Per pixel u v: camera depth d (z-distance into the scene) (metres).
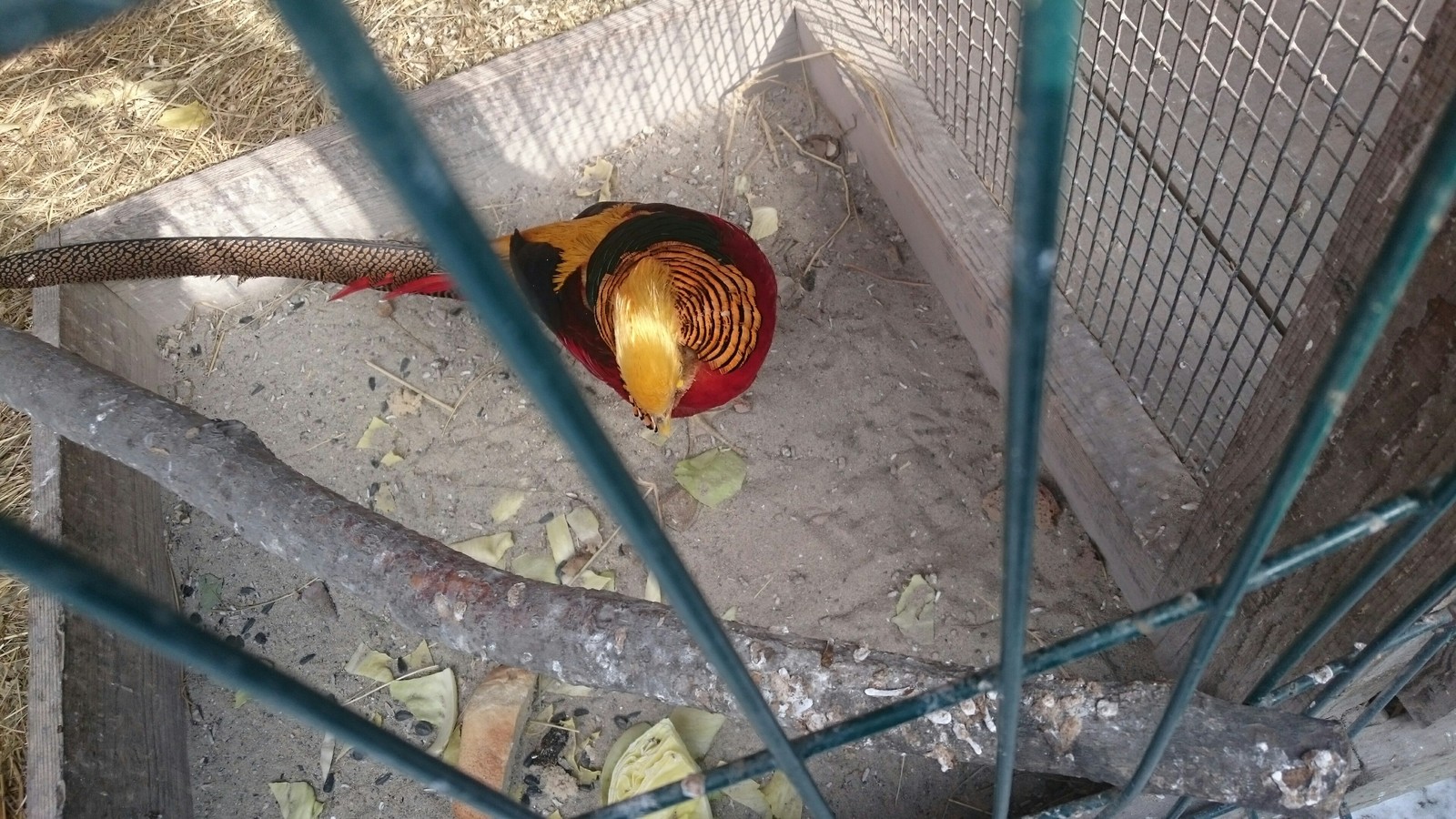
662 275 2.00
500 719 2.10
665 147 2.81
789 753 0.65
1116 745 1.18
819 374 2.44
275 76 2.77
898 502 2.27
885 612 2.17
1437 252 0.98
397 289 2.56
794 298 2.54
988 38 2.17
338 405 2.57
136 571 2.30
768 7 2.66
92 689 1.95
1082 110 2.15
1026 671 0.76
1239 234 1.94
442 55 2.73
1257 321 1.88
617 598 1.48
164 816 2.06
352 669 2.27
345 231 2.77
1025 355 0.40
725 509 2.33
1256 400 1.36
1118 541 1.94
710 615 0.53
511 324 0.35
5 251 2.61
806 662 1.34
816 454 2.35
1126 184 1.68
